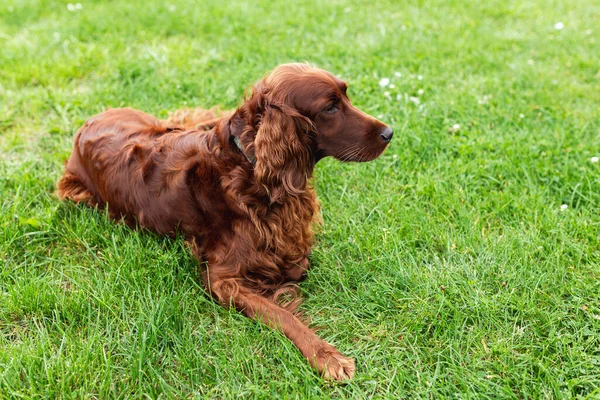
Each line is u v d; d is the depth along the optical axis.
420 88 4.79
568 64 5.25
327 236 3.33
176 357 2.51
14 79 4.93
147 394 2.35
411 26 6.16
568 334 2.52
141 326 2.60
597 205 3.36
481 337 2.55
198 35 5.98
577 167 3.66
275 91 2.69
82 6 6.88
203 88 4.78
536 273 2.86
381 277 2.94
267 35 5.98
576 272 2.87
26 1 6.91
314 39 5.80
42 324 2.72
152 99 4.65
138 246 3.11
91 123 3.48
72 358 2.44
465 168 3.71
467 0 7.03
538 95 4.66
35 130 4.36
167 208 3.09
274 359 2.56
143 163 3.14
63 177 3.59
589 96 4.69
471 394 2.26
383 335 2.66
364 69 5.18
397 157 3.85
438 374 2.40
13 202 3.54
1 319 2.77
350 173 3.79
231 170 2.88
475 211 3.38
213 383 2.43
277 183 2.78
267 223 2.92
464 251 3.04
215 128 2.99
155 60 5.27
